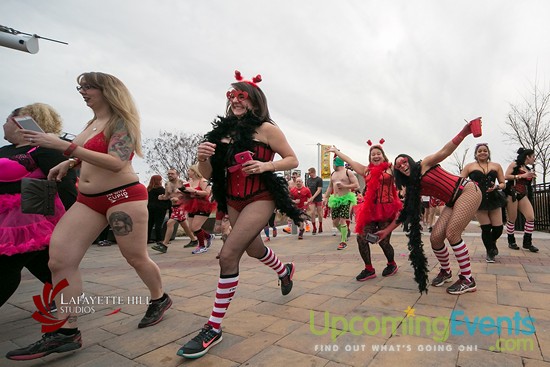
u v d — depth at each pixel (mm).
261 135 2596
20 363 2252
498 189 4969
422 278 3365
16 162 2602
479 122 3123
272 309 3129
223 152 2598
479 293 3402
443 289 3611
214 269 5211
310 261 5523
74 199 3271
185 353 2195
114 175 2467
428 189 3697
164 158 27656
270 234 10531
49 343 2227
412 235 3539
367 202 4137
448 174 3602
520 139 16688
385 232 3789
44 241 2586
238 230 2469
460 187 3496
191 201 6875
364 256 4109
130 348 2424
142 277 2793
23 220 2555
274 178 2537
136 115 2559
